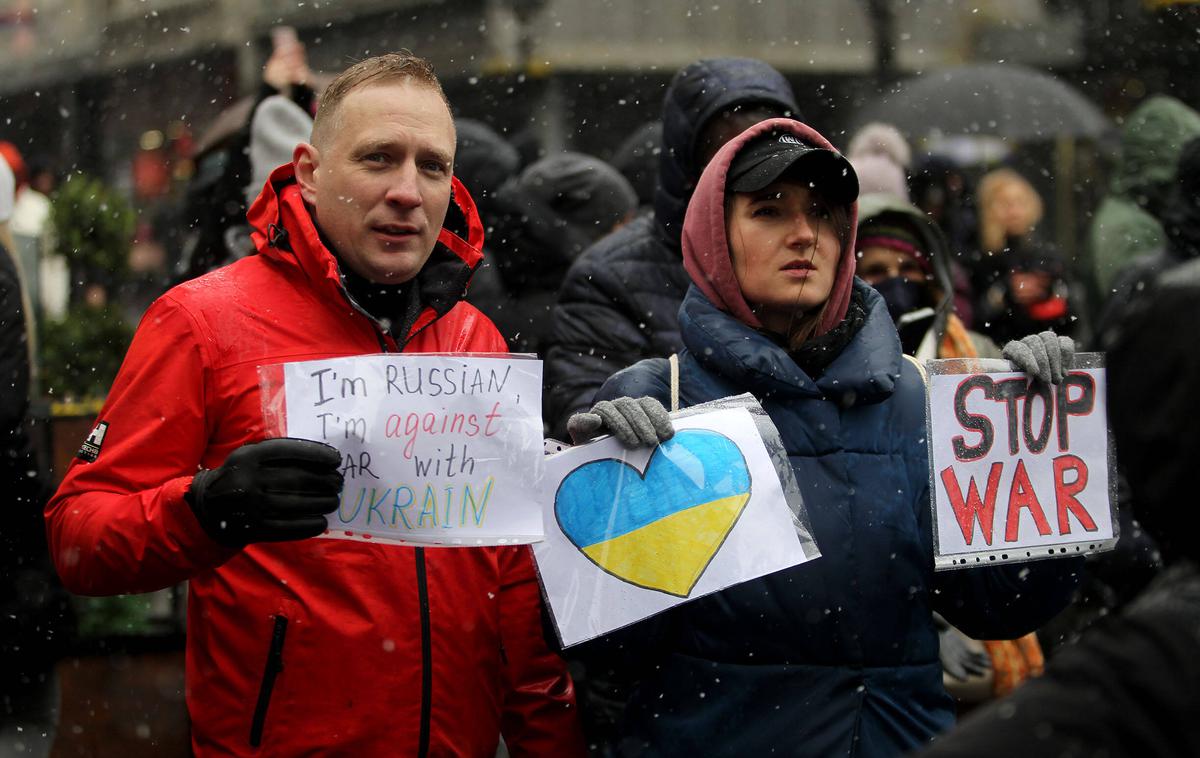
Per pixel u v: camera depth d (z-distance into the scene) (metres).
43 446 10.37
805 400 5.25
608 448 5.05
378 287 5.40
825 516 5.13
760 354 5.21
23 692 8.25
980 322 12.45
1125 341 3.11
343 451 4.71
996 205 13.46
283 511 4.47
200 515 4.57
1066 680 2.87
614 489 5.01
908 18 31.22
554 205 9.93
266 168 8.76
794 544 4.94
